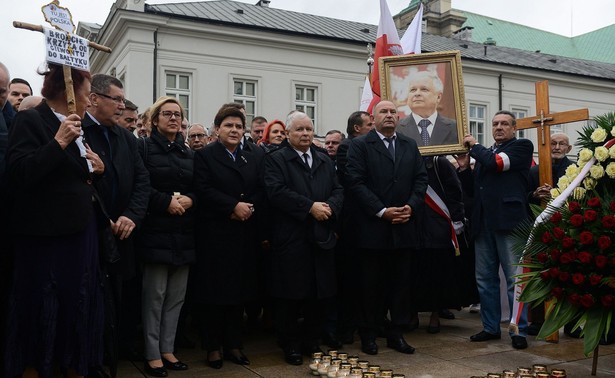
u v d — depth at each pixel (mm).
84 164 3164
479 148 5207
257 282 4617
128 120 5086
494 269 5320
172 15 21578
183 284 4320
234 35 22953
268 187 4500
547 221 3920
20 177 2984
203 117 22500
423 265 5652
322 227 4465
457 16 38625
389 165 4789
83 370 3090
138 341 5156
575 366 4434
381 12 6867
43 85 3234
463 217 5855
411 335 5598
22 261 3074
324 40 24453
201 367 4387
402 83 5504
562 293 3719
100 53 25328
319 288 4449
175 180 4246
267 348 5020
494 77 28219
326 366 4008
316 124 24734
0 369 3234
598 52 41562
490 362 4523
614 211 3551
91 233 3225
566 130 27797
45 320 3006
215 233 4352
